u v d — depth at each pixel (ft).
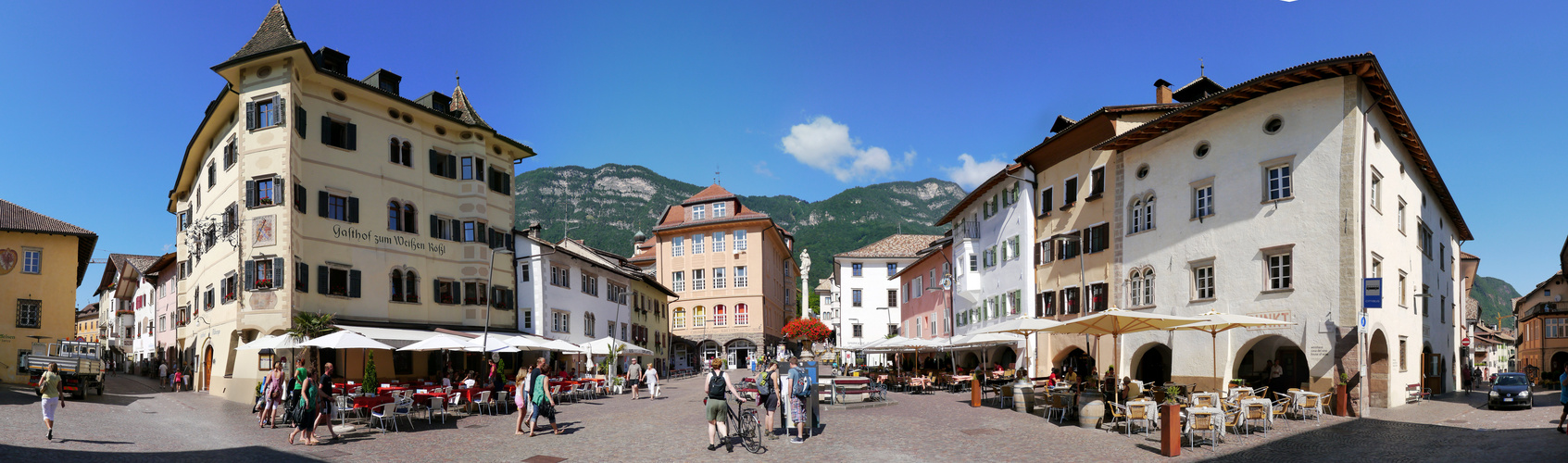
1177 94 122.93
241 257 110.63
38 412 79.97
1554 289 224.33
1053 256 126.00
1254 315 89.81
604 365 158.10
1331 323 82.79
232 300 113.19
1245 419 63.67
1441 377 112.06
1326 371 82.53
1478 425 70.85
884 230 636.07
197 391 127.24
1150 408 65.41
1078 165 120.78
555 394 103.60
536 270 152.05
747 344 256.52
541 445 61.00
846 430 68.28
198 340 129.70
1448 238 132.05
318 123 117.08
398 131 129.80
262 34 116.78
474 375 112.98
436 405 75.05
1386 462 51.11
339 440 64.18
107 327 292.40
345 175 120.26
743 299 252.01
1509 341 349.82
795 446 59.26
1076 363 125.90
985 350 153.99
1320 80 86.74
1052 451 56.80
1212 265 95.45
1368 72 83.66
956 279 165.48
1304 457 53.42
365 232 122.11
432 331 119.96
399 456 56.29
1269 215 89.56
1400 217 98.43
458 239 138.62
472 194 139.74
